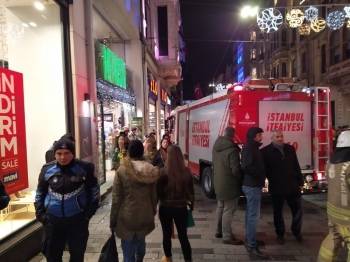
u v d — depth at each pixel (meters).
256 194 4.23
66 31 6.34
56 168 3.12
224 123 6.55
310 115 6.37
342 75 20.61
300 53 28.88
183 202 3.64
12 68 5.73
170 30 22.17
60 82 6.32
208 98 7.70
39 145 6.19
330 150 6.32
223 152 4.54
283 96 6.22
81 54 7.00
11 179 4.50
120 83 12.04
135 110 14.86
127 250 3.34
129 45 14.94
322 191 6.29
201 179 8.31
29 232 4.21
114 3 10.09
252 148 4.26
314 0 23.67
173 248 4.50
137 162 3.37
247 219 4.29
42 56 6.23
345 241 2.90
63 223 3.07
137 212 3.28
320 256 3.20
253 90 6.25
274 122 6.18
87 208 3.19
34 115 6.16
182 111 10.49
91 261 4.06
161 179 3.64
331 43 22.41
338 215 2.86
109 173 10.86
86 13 7.42
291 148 4.71
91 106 7.35
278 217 4.65
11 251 3.69
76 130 6.53
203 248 4.45
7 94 4.46
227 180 4.51
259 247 4.47
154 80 20.67
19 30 5.91
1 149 4.26
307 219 5.77
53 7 6.19
